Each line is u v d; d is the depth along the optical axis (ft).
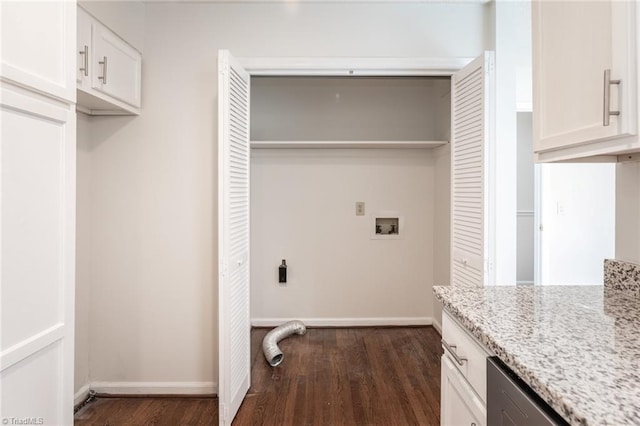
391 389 7.81
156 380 7.74
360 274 11.93
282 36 7.77
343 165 11.87
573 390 2.21
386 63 7.77
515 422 2.69
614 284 4.64
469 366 3.67
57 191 3.83
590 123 3.40
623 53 2.99
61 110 3.87
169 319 7.74
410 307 11.96
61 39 3.87
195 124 7.68
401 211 11.92
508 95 7.64
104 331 7.73
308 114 12.08
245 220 7.69
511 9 7.59
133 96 7.29
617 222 4.69
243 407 7.15
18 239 3.35
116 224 7.70
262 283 11.90
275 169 11.83
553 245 10.90
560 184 10.90
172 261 7.72
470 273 7.01
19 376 3.37
